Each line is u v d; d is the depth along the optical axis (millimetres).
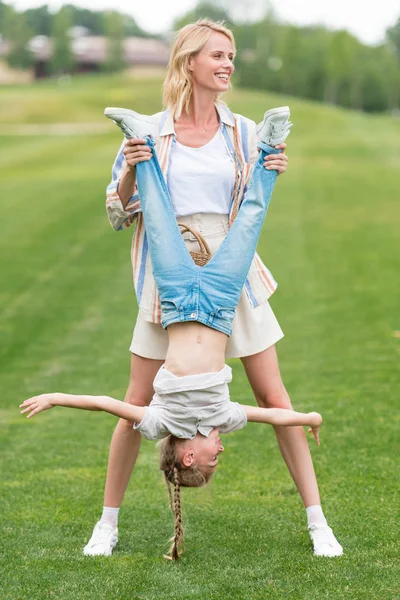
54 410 7594
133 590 3957
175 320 4191
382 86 106312
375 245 15562
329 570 4090
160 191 4289
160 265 4227
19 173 29391
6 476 5820
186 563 4285
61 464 6066
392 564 4141
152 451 6359
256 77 101812
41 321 10984
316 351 9031
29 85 87625
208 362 4176
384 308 10875
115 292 12539
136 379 4535
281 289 12250
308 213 19625
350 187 24125
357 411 6875
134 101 64000
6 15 118375
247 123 4559
